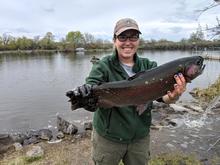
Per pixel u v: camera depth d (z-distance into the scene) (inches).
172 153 90.1
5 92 295.6
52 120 172.7
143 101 38.7
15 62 790.5
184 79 36.3
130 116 42.3
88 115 175.8
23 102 239.0
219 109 161.8
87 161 88.7
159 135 111.5
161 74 37.3
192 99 215.5
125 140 42.9
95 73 40.8
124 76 42.0
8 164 88.4
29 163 89.4
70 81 379.6
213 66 444.5
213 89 223.5
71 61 812.6
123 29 40.5
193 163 80.7
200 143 100.9
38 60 877.8
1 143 111.9
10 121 175.5
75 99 34.8
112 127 42.3
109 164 44.3
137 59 43.6
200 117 144.9
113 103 38.2
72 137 118.6
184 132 116.1
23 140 118.1
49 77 429.7
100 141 43.9
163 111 162.1
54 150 101.8
